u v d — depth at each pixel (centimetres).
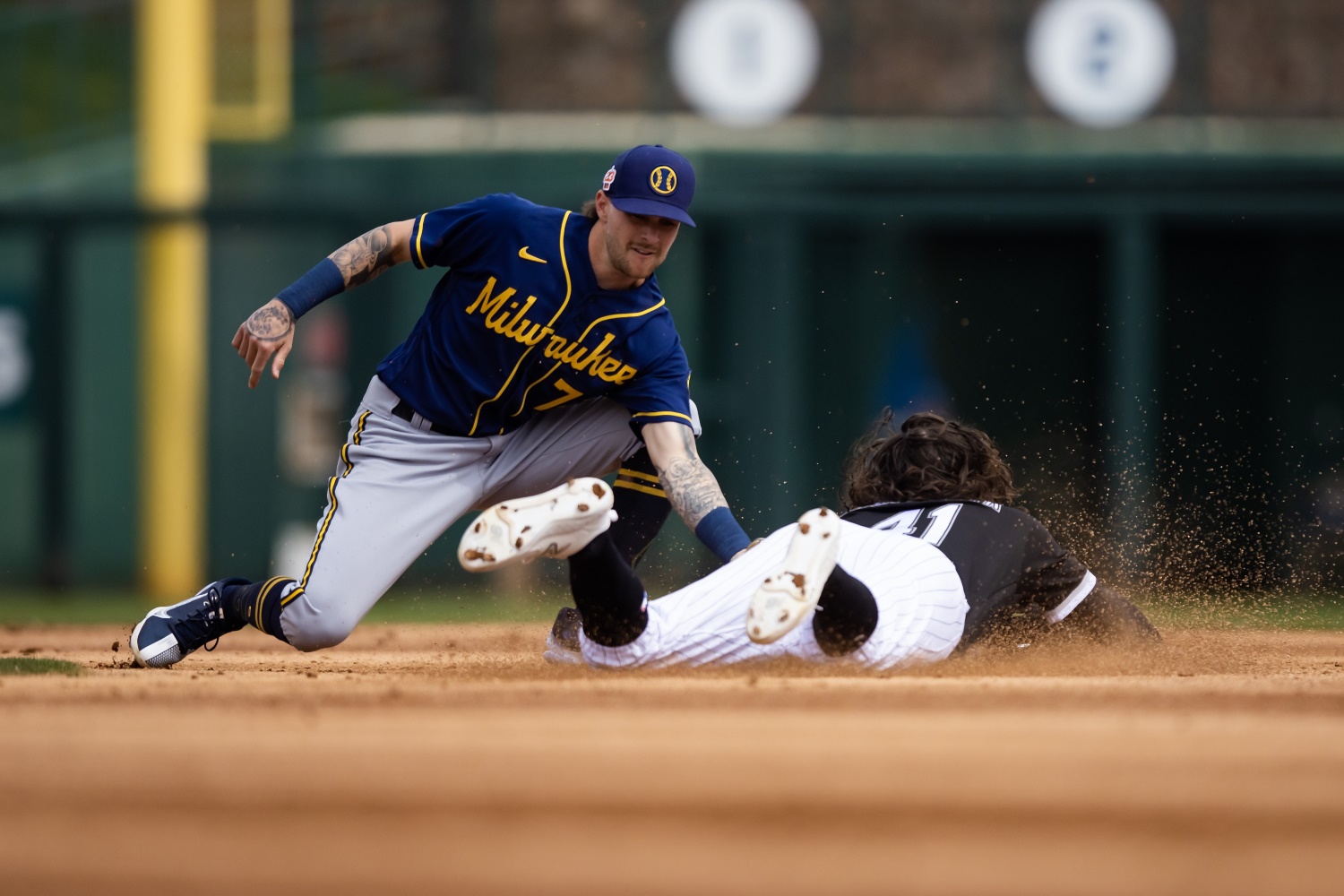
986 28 4019
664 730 830
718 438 3822
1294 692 1071
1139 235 3881
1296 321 4091
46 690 1086
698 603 1203
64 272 3859
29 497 3875
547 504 1059
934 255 4084
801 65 4006
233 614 1350
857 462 1391
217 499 3853
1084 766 711
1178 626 2230
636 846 536
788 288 3844
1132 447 3878
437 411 1316
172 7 3994
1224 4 4012
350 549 1302
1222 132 4006
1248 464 4056
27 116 4103
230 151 4016
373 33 4066
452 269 1320
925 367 4078
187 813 596
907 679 1155
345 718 888
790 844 540
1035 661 1332
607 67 4016
